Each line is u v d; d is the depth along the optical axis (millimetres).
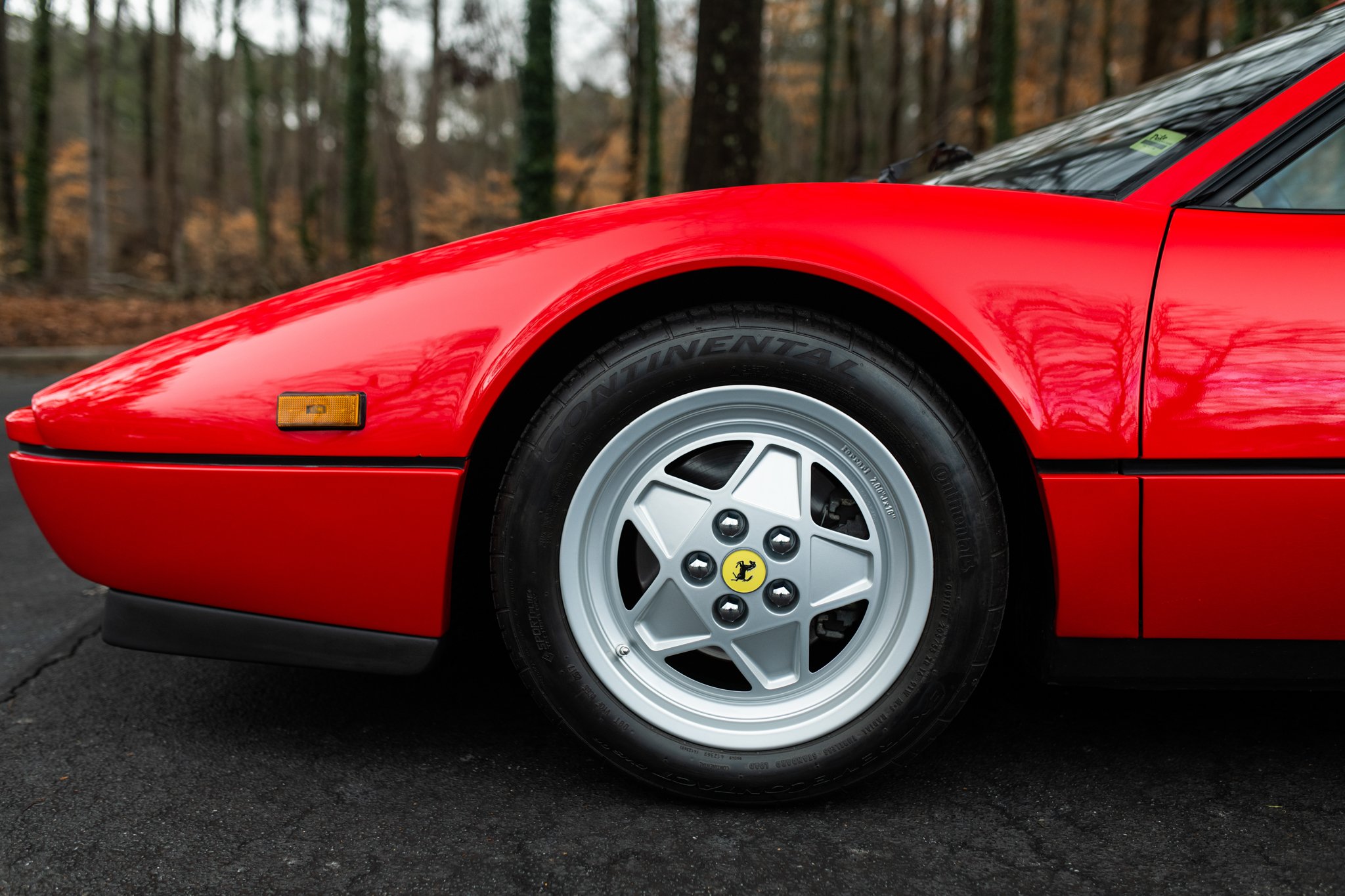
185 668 1752
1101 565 1142
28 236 19891
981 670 1189
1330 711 1529
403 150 38125
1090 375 1121
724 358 1181
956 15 24094
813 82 29234
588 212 1310
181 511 1215
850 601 1204
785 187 1289
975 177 1594
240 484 1199
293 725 1496
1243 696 1594
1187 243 1160
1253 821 1195
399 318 1211
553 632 1208
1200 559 1129
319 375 1197
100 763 1362
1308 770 1331
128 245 30281
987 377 1125
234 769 1343
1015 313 1140
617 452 1202
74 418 1243
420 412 1179
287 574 1219
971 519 1169
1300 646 1169
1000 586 1180
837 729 1208
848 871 1089
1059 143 1557
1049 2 24500
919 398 1166
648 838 1161
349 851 1128
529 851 1130
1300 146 1220
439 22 28031
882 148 26281
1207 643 1177
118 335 9258
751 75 6578
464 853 1124
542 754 1394
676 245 1192
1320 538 1108
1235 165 1221
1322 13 1487
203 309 11891
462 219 32031
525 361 1178
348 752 1399
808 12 25609
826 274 1154
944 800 1256
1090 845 1142
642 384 1183
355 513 1194
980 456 1175
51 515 1261
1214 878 1069
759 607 1207
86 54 17766
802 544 1197
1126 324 1128
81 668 1752
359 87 25484
